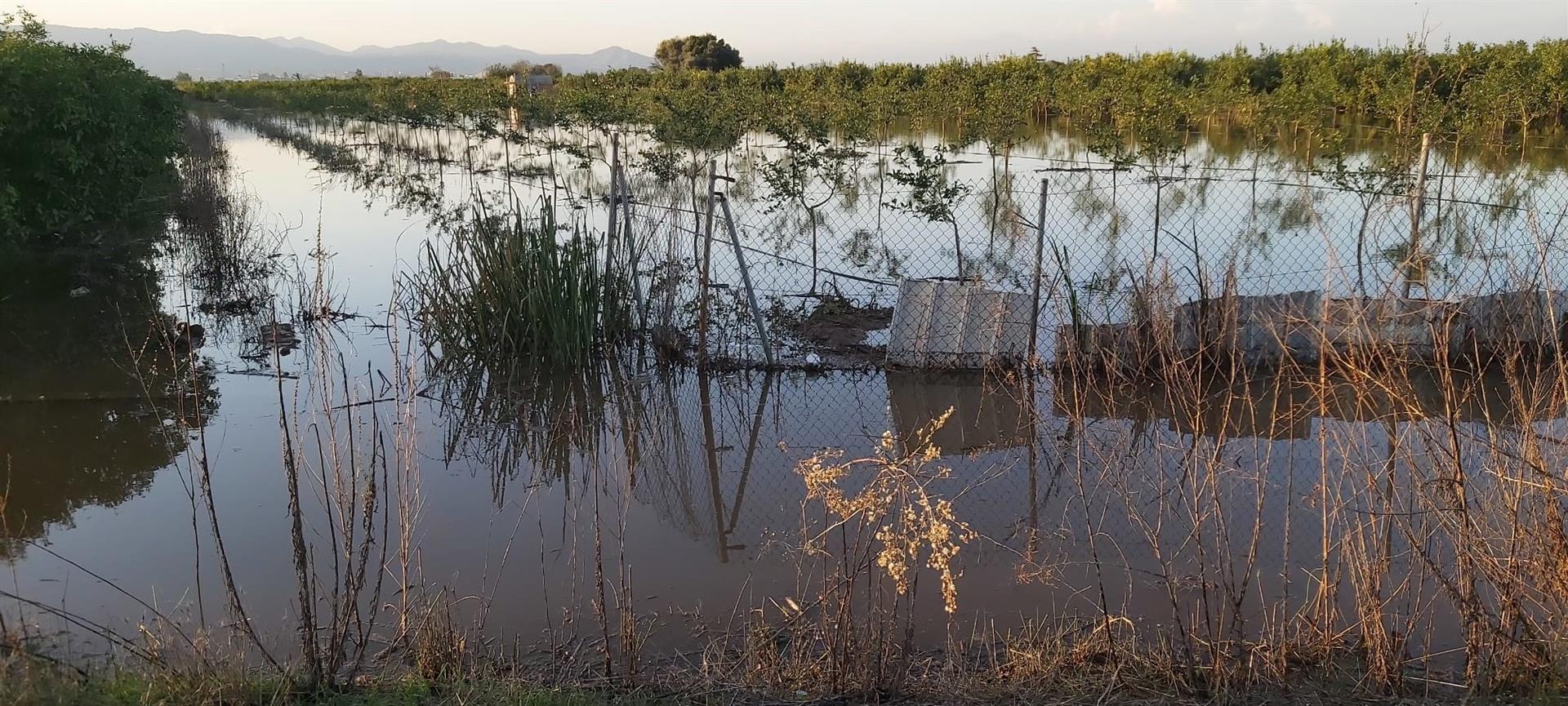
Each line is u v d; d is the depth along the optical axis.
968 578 4.57
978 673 3.77
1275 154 20.84
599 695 3.58
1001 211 14.81
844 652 3.65
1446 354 3.71
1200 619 4.15
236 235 11.96
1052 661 3.72
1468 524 3.52
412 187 19.86
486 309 7.95
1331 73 22.62
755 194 17.31
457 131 31.84
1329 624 3.74
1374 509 4.11
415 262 12.01
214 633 4.09
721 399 7.26
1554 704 3.37
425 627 3.78
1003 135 22.20
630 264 8.38
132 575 4.64
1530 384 5.27
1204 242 12.26
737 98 29.28
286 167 23.62
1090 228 13.48
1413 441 5.00
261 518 5.23
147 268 11.50
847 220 14.41
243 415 6.77
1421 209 7.04
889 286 10.22
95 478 5.75
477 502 5.58
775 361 7.88
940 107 27.52
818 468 3.70
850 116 24.30
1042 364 7.10
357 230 14.45
